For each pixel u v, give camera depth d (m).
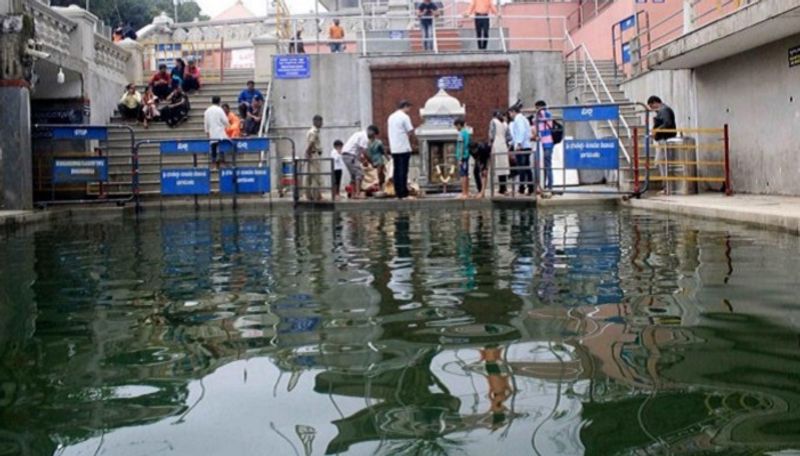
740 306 4.55
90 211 16.33
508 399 2.87
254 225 12.16
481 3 22.98
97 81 20.72
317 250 8.24
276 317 4.56
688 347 3.61
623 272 6.05
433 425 2.61
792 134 13.51
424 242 8.77
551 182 15.75
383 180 18.09
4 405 2.98
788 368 3.21
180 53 29.75
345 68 22.25
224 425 2.69
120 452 2.47
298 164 18.66
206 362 3.56
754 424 2.55
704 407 2.74
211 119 18.14
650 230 9.52
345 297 5.21
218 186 18.47
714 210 10.95
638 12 20.59
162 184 17.34
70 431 2.67
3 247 9.20
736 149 15.45
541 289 5.33
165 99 21.95
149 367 3.50
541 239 8.75
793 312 4.35
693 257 6.84
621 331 3.96
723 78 15.85
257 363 3.52
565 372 3.22
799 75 13.20
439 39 22.52
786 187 13.77
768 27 12.50
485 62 22.25
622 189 16.53
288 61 22.17
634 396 2.88
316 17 23.97
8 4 15.20
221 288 5.73
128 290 5.74
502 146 16.38
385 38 23.36
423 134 18.02
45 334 4.24
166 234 10.80
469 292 5.27
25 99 15.09
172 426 2.70
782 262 6.40
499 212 13.59
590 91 21.27
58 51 17.80
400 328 4.16
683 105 17.58
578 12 28.22
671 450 2.34
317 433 2.58
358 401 2.90
